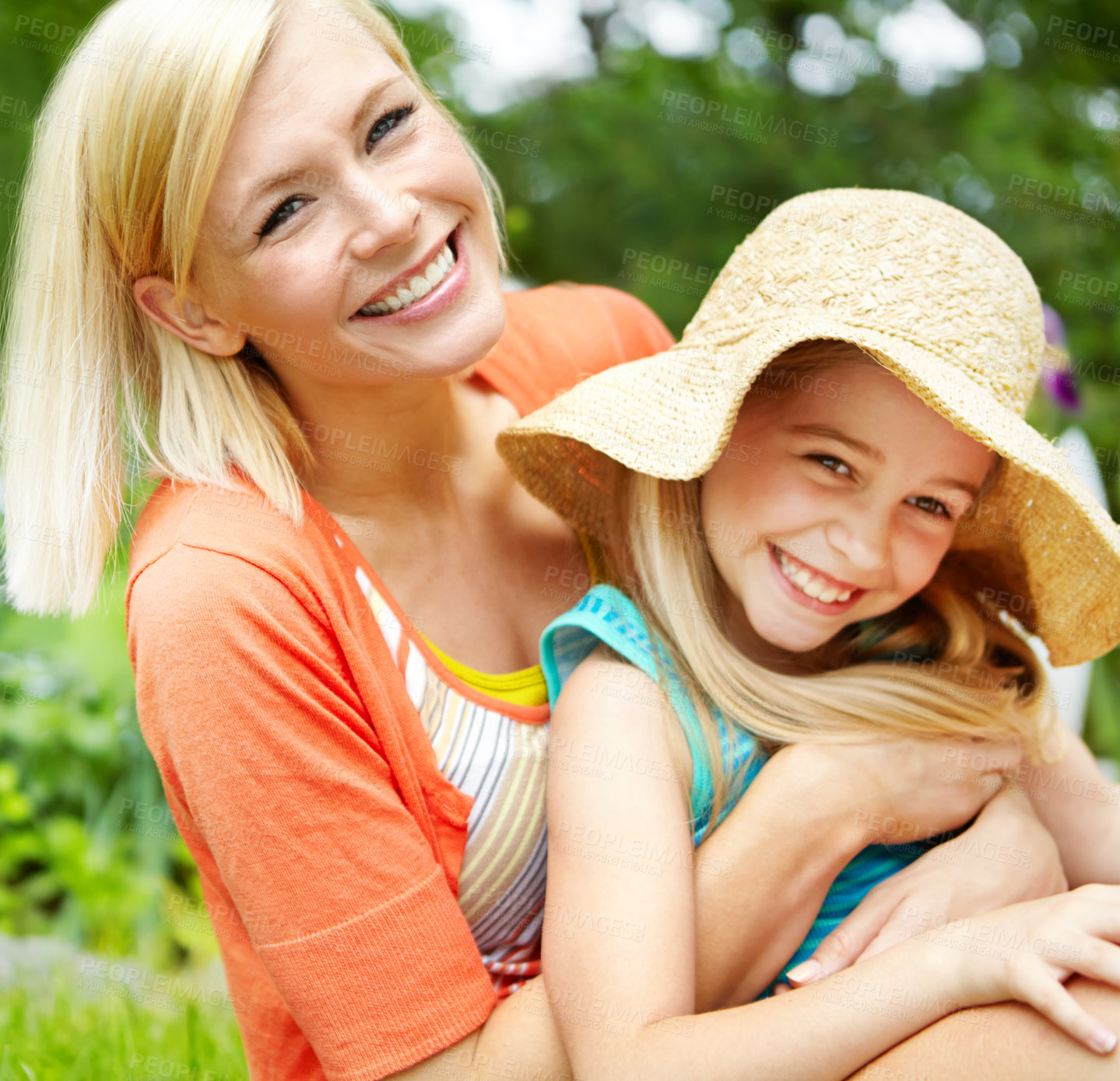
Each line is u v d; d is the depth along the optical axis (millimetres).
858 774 1482
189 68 1291
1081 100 5289
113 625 3178
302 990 1288
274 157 1317
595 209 4859
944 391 1360
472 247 1477
